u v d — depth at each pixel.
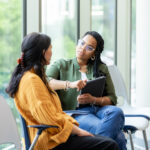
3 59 3.43
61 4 3.94
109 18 4.72
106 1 4.65
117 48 4.88
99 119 2.88
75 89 3.02
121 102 4.43
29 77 2.31
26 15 3.51
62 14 3.96
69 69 3.09
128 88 5.08
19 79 2.36
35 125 2.28
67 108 3.03
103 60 3.57
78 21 4.16
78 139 2.38
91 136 2.42
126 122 3.19
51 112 2.29
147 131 4.71
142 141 4.61
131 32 5.04
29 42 2.39
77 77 3.09
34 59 2.39
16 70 2.42
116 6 4.80
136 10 4.95
